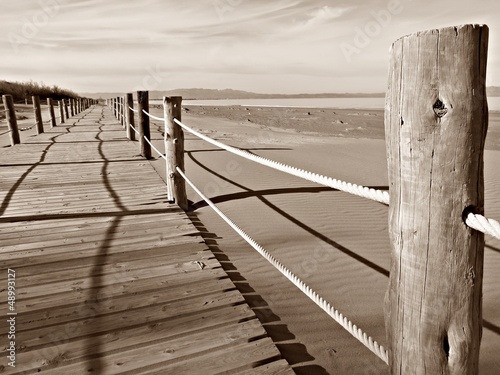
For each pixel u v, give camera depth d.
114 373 1.80
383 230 3.97
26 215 4.11
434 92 0.96
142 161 7.66
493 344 2.12
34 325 2.16
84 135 12.53
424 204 1.03
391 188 1.13
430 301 1.08
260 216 4.39
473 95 0.94
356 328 1.47
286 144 11.20
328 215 4.43
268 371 1.81
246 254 3.35
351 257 3.29
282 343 2.10
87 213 4.20
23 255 3.11
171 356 1.91
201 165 7.36
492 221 0.91
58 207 4.47
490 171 7.33
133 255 3.12
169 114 4.41
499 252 3.51
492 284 2.87
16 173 6.46
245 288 2.72
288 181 6.07
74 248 3.26
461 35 0.92
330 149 10.27
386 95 1.11
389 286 1.22
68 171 6.63
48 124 18.86
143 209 4.39
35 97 12.87
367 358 1.98
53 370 1.82
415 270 1.09
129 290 2.55
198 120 22.75
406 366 1.17
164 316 2.26
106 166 7.11
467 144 0.96
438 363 1.10
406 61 1.00
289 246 3.54
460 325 1.06
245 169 6.98
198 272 2.82
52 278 2.71
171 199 4.70
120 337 2.06
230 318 2.24
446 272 1.04
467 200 0.99
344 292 2.70
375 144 11.60
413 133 1.02
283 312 2.41
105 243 3.37
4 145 10.79
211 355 1.92
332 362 1.95
